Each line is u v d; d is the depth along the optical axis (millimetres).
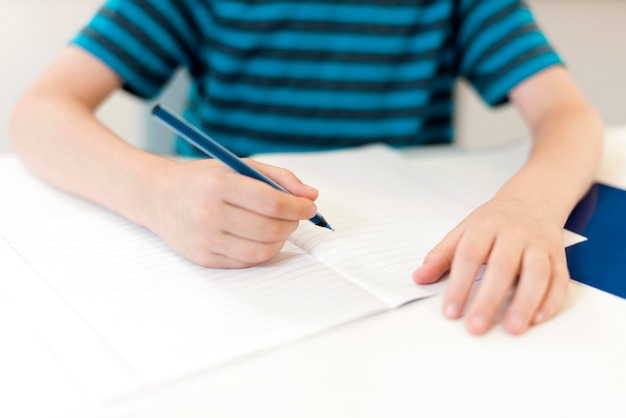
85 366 423
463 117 1553
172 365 427
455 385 428
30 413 386
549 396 423
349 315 492
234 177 535
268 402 404
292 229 549
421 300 522
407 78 1070
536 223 586
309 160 816
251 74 1038
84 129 729
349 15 1037
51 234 603
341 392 416
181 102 1172
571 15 1615
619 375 448
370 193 721
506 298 530
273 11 1016
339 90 1059
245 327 471
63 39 1273
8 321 468
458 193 743
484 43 1013
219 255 545
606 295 550
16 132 779
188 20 1003
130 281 525
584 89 1708
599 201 736
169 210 566
